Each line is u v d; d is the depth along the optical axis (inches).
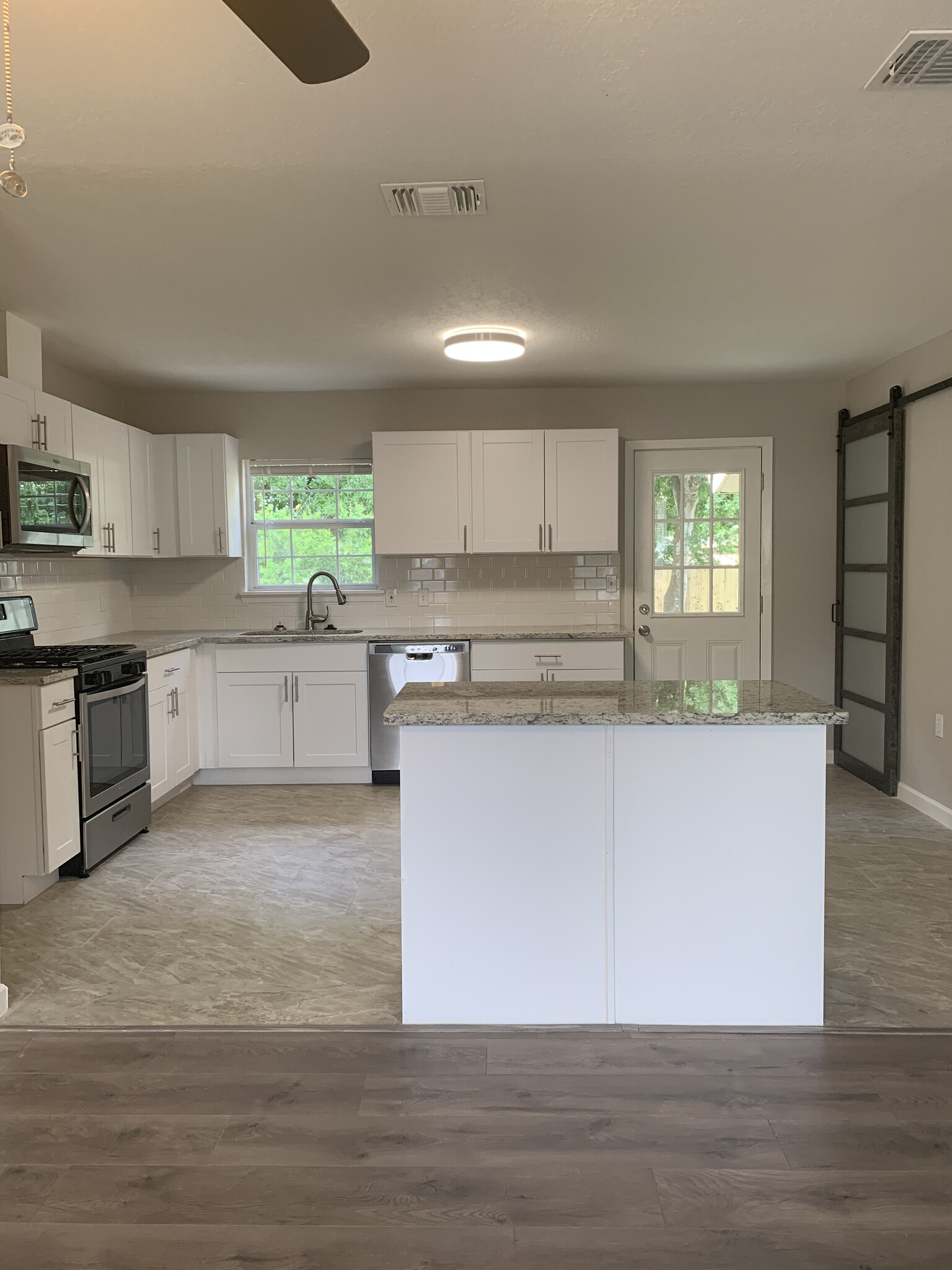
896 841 161.9
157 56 75.6
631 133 90.9
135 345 175.5
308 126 88.3
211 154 94.0
